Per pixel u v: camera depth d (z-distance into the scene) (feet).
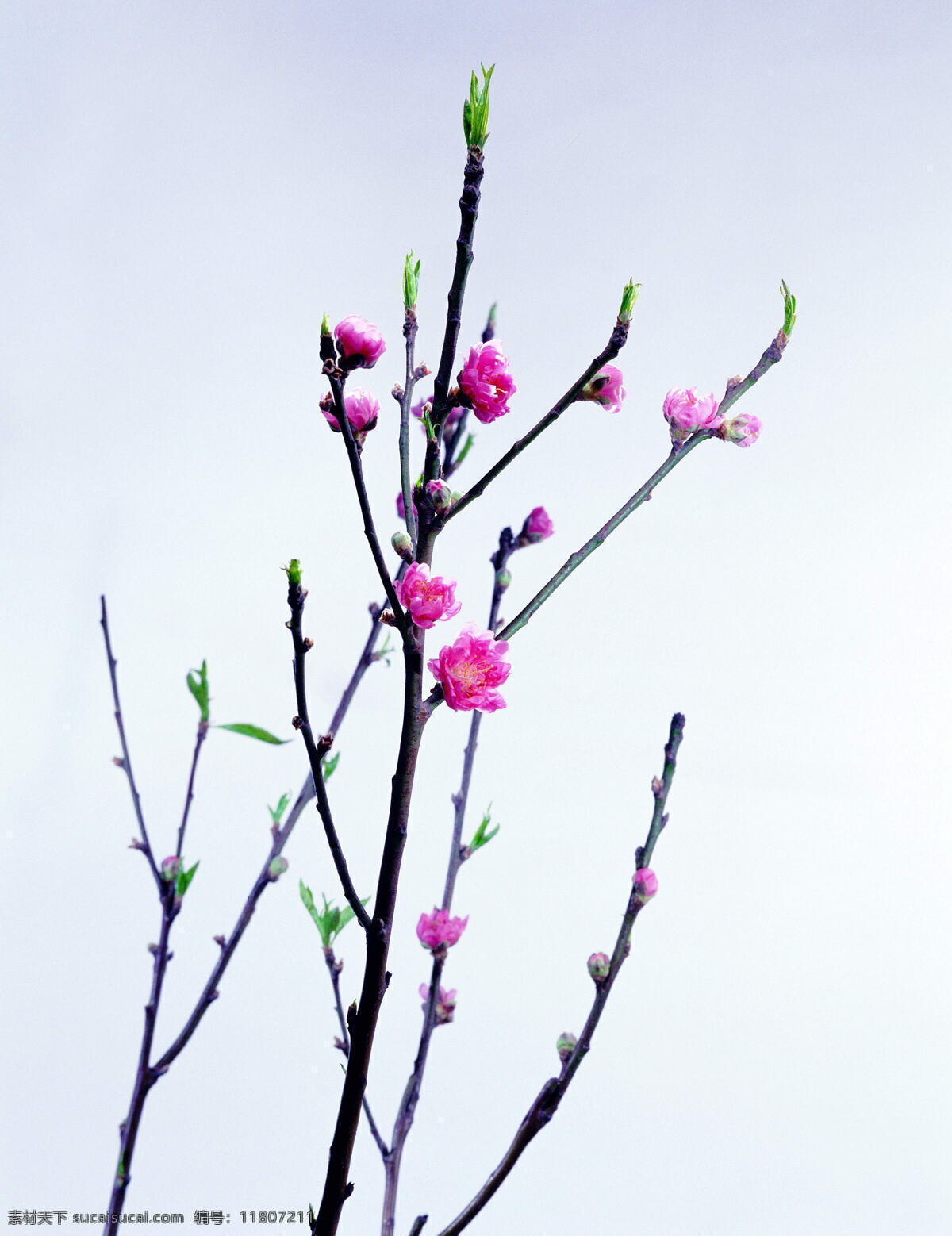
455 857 6.20
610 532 5.55
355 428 5.48
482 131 5.41
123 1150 6.28
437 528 5.45
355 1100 5.33
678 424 5.62
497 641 5.42
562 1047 5.72
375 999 5.33
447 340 5.45
